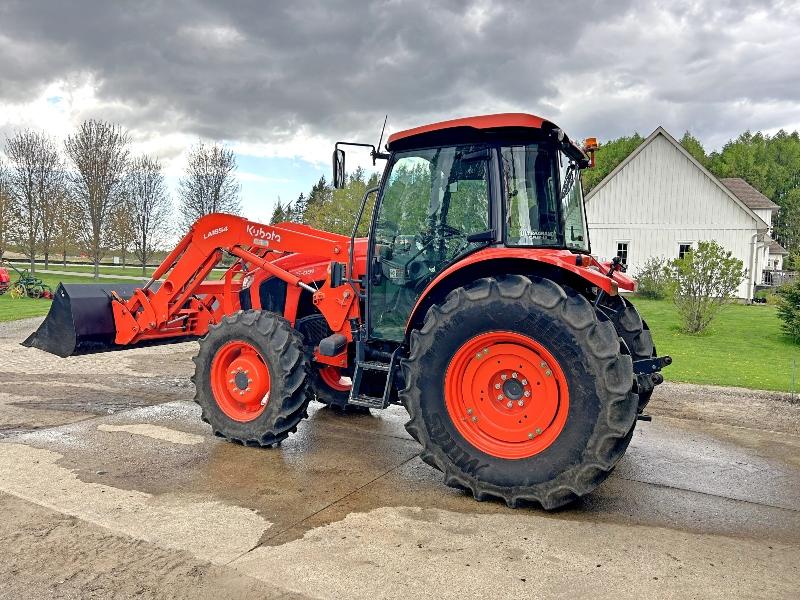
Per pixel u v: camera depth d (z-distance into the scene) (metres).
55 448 4.65
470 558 3.00
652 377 4.72
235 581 2.74
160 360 8.84
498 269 3.98
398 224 4.43
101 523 3.31
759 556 3.09
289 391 4.58
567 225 4.48
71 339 5.57
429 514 3.53
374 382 4.69
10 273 29.81
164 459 4.44
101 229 24.50
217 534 3.21
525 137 4.07
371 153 4.54
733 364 9.45
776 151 74.81
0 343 10.14
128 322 5.68
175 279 5.47
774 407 6.57
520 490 3.57
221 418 4.83
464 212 4.18
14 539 3.11
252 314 4.76
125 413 5.76
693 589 2.74
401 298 4.43
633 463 4.63
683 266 13.20
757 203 32.94
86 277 27.73
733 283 12.98
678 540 3.26
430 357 3.81
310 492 3.85
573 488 3.45
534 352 3.60
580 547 3.14
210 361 4.89
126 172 24.75
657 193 25.53
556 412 3.55
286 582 2.73
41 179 24.23
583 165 5.04
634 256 26.00
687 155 24.98
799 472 4.47
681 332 13.49
